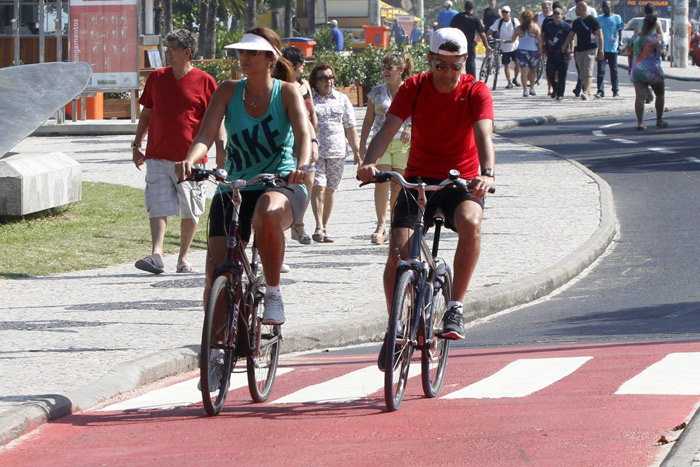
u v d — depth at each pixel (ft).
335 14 552.82
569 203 160.76
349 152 229.04
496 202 163.94
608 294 109.40
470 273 69.72
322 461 55.88
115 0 266.16
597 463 53.06
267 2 623.36
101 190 177.06
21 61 303.07
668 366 74.84
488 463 54.19
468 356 84.99
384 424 63.26
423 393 72.02
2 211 144.66
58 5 279.90
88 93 284.00
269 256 68.03
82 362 78.64
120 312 97.45
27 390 70.69
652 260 124.67
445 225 71.56
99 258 127.13
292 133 70.95
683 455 52.75
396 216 69.41
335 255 128.36
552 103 321.11
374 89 134.21
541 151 220.23
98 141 257.34
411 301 67.21
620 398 66.33
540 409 65.05
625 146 223.51
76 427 65.16
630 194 170.09
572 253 124.88
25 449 60.85
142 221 152.56
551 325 96.84
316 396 71.72
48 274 117.60
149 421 66.03
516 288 107.86
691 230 140.77
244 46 67.67
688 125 255.29
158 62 319.27
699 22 647.97
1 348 83.30
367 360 84.99
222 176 66.74
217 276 65.77
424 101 69.31
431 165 70.44
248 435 61.82
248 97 69.41
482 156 67.51
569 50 328.08
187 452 58.80
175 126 116.06
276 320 68.39
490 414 64.54
